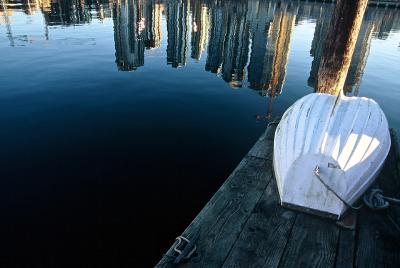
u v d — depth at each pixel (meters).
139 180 7.03
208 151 8.37
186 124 9.93
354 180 4.51
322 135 4.69
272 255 3.88
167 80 14.47
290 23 36.06
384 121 5.89
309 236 4.17
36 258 5.03
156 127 9.62
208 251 3.94
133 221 5.86
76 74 14.45
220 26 32.72
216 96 12.62
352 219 4.45
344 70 6.72
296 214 4.58
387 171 5.70
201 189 6.81
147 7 46.88
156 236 5.54
